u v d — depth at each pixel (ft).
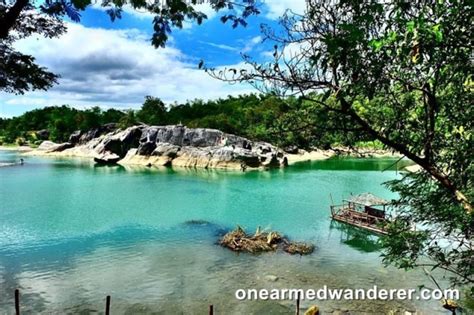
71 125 415.64
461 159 16.65
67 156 306.35
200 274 63.82
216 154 232.73
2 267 66.39
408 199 23.40
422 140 15.97
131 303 53.62
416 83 14.33
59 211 110.22
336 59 13.16
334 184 162.09
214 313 50.98
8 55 29.17
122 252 74.90
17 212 108.37
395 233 24.25
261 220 100.89
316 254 73.92
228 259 71.10
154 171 212.02
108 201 126.31
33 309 51.75
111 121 416.67
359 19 12.18
